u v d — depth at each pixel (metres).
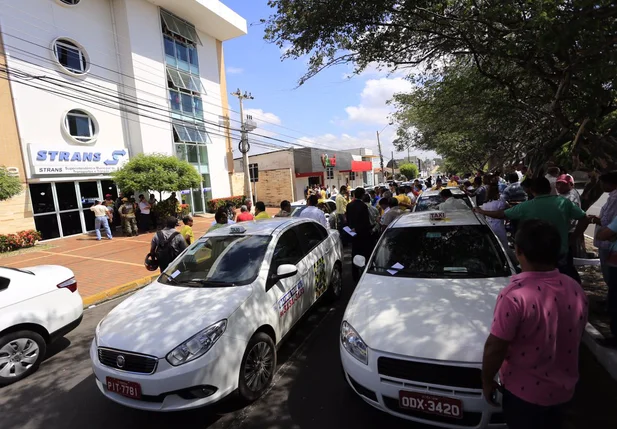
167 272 4.29
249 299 3.48
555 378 1.68
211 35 23.59
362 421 2.96
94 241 13.60
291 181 28.98
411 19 5.45
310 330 4.75
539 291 1.68
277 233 4.52
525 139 11.91
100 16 16.70
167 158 15.90
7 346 3.99
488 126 11.49
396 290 3.41
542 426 1.71
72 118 15.35
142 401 2.93
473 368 2.43
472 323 2.75
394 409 2.64
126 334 3.12
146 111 18.20
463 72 8.11
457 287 3.29
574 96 4.91
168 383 2.83
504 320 1.69
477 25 4.85
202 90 22.48
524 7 3.82
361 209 6.29
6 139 12.88
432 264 3.76
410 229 4.33
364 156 49.56
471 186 14.34
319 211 6.80
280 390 3.48
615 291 3.42
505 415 1.86
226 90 25.00
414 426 2.83
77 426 3.21
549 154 6.45
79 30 15.66
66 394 3.75
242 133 22.09
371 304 3.23
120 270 8.95
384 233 4.49
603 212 4.02
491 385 1.81
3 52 12.86
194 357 2.92
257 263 3.96
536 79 6.38
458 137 19.03
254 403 3.32
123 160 17.16
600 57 3.50
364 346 2.81
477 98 7.78
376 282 3.66
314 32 5.27
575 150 5.96
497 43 5.07
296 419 3.05
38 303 4.26
